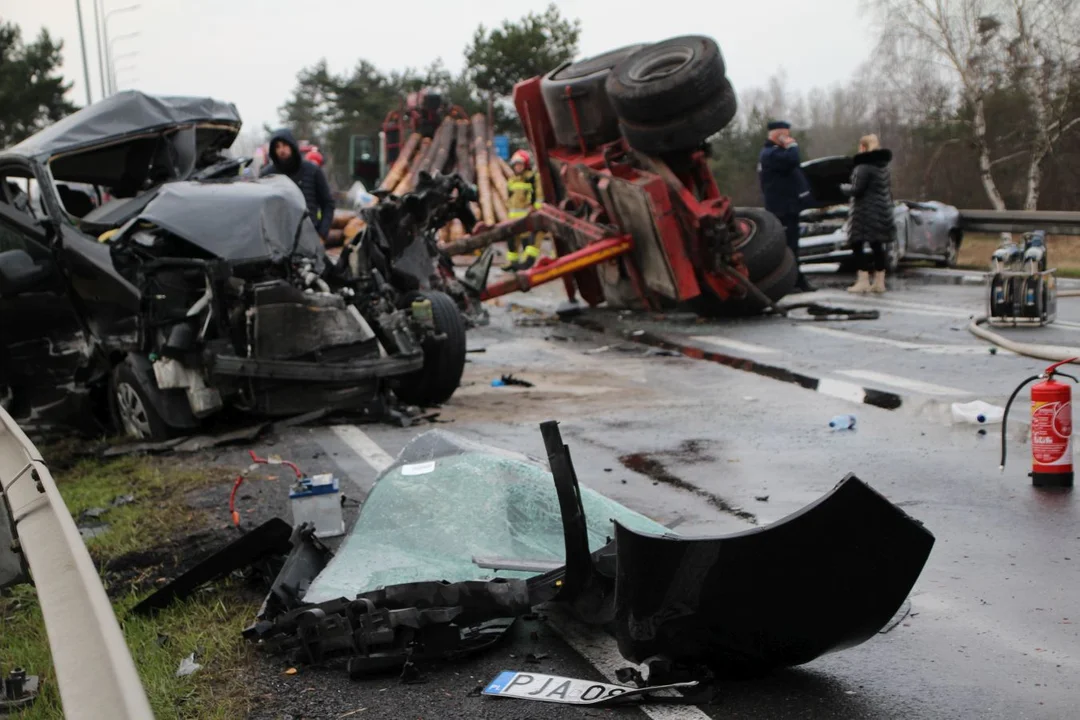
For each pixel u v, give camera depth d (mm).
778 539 3160
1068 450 5832
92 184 9648
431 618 3844
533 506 4461
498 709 3533
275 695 3723
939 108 30953
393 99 65438
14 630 4621
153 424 8141
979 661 3777
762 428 7715
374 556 4375
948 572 4668
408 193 9984
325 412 8406
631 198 13188
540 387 9961
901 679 3660
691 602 3305
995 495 5754
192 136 9766
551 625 4176
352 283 9078
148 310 8031
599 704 3498
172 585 4598
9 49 57812
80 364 8883
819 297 15352
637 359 11359
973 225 19125
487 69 51688
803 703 3490
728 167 40812
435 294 9453
